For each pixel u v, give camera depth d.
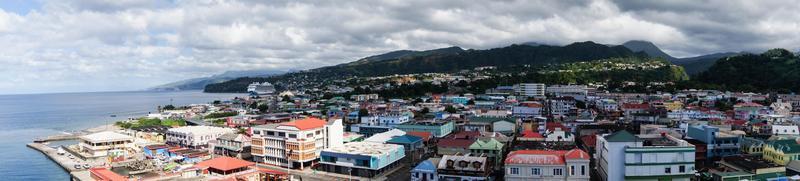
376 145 196.50
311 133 193.75
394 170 184.00
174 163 184.12
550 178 136.62
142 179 149.00
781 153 159.12
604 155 146.12
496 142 180.12
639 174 135.25
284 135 194.62
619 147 138.75
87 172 192.88
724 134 179.62
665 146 136.75
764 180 141.38
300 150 188.50
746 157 165.50
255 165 185.62
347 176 176.50
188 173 157.62
